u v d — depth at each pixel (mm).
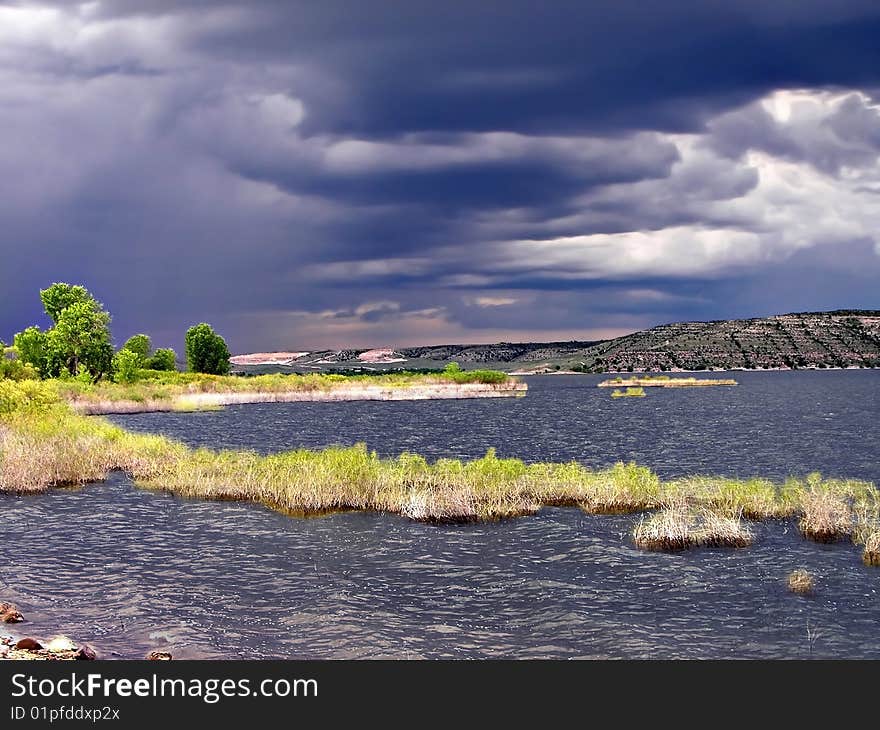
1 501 27578
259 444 54438
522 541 21625
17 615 15438
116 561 19875
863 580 17922
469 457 46688
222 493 28000
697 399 114625
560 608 16344
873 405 94188
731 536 21125
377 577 18469
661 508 25016
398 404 107438
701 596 17031
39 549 21094
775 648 14398
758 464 41562
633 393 132750
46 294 120438
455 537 22078
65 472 31719
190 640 14594
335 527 23297
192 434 61906
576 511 25297
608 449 50062
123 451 35906
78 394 88812
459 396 127312
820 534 21625
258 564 19578
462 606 16516
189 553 20625
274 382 122500
